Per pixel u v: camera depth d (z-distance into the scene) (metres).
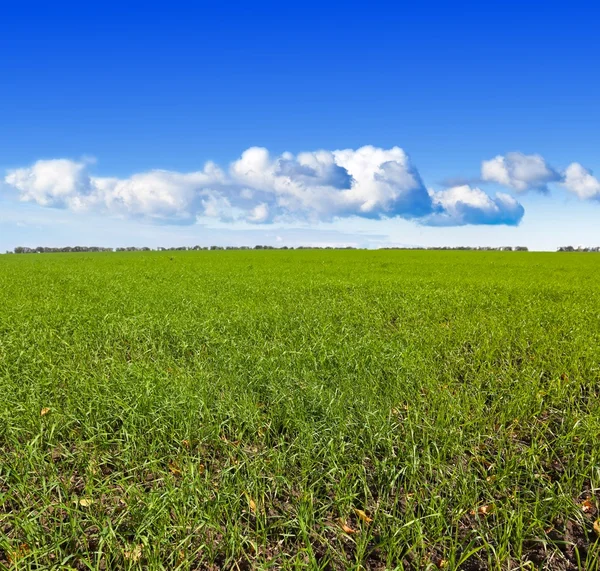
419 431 5.04
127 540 3.58
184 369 6.82
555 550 3.52
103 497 4.05
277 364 6.95
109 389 5.90
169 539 3.56
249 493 4.01
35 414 5.23
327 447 4.58
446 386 6.14
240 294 15.06
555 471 4.48
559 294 16.02
